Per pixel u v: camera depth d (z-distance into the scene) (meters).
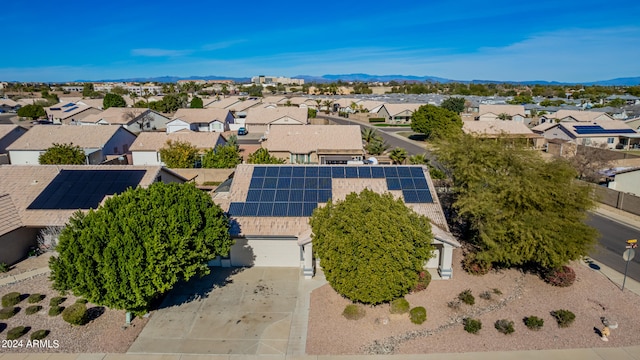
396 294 19.34
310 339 18.42
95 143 51.41
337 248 19.16
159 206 19.81
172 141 53.12
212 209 21.09
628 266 25.78
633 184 39.78
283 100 130.00
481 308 20.70
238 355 17.41
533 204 22.66
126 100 139.00
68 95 181.62
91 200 27.66
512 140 27.44
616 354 17.31
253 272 24.75
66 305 21.22
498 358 17.09
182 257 18.73
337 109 129.75
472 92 190.00
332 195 27.25
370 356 17.25
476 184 24.67
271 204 26.55
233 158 45.69
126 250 17.27
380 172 29.12
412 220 20.36
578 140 64.94
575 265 25.84
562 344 17.98
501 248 22.70
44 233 26.94
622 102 122.38
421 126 71.69
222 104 115.81
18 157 50.72
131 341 18.27
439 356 17.22
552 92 176.00
